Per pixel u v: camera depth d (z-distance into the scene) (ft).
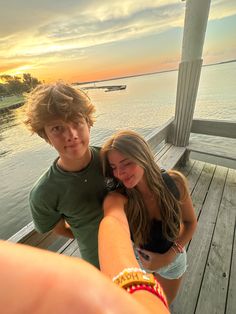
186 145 12.33
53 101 2.63
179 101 11.42
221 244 7.02
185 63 10.33
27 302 0.66
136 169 3.05
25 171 40.60
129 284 1.40
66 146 2.79
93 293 0.74
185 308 5.23
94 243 3.62
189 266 6.31
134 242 3.72
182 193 3.59
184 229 3.93
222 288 5.65
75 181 3.13
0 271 0.75
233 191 9.72
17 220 32.12
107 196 3.34
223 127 11.30
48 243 5.36
